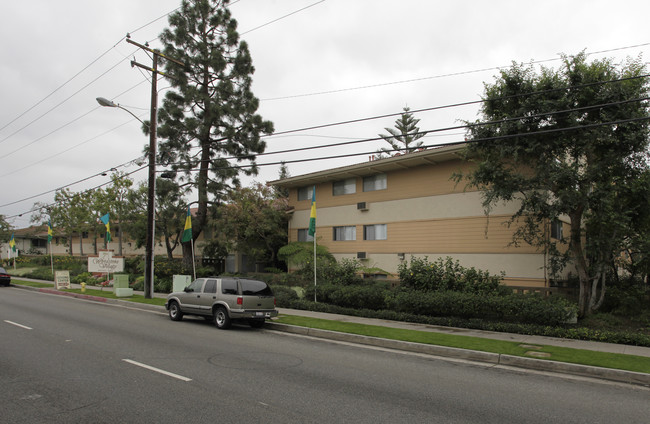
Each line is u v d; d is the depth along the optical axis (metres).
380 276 24.58
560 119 13.45
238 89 29.12
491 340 11.64
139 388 6.67
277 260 31.61
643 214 13.82
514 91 14.22
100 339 10.93
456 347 10.70
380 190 25.16
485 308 14.02
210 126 28.11
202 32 28.98
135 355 9.11
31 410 5.64
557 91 13.43
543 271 18.53
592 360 9.39
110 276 32.84
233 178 29.03
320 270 21.53
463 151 17.58
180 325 14.14
